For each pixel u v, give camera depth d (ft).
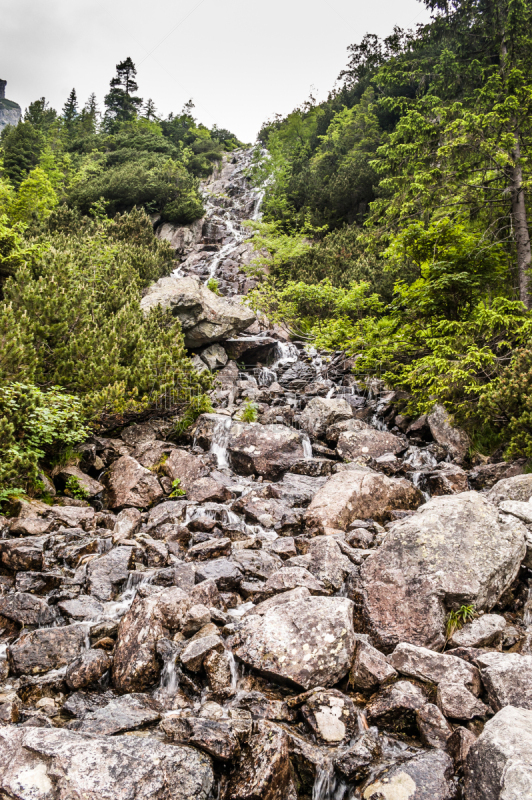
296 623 15.14
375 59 123.34
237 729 11.90
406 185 45.27
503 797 9.14
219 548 22.67
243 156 186.19
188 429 38.73
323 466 33.83
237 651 14.97
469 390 32.60
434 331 39.27
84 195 109.91
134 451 34.65
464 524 17.89
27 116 191.93
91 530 24.95
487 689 13.20
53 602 18.33
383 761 11.76
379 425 43.62
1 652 15.64
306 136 154.20
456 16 46.55
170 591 16.90
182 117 234.38
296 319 65.10
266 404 45.09
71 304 35.19
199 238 115.44
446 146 40.11
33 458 26.27
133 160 141.79
